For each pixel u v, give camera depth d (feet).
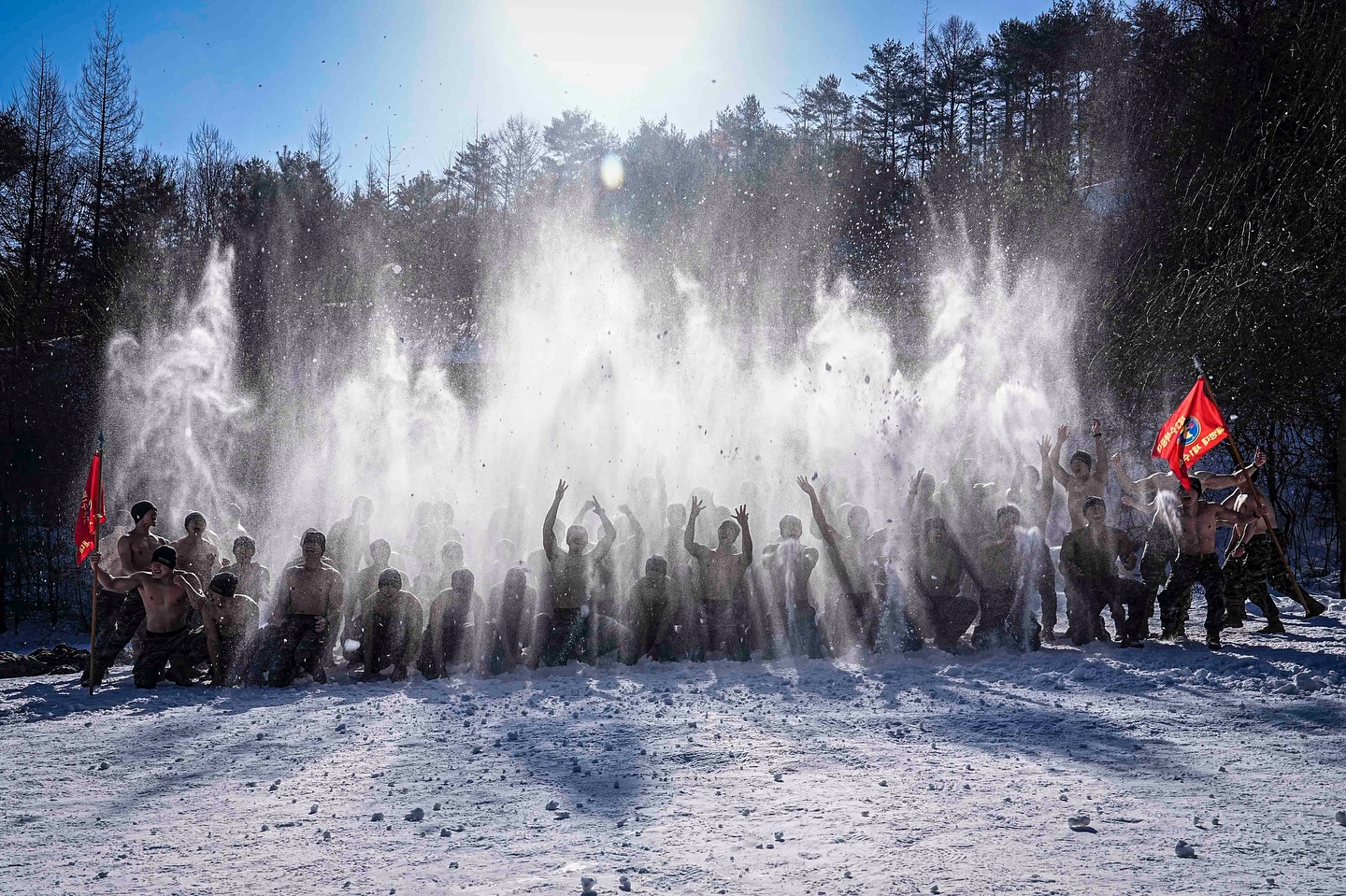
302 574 32.73
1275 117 73.05
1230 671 28.86
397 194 166.40
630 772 19.47
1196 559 32.94
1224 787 17.79
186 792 19.06
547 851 14.79
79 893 13.46
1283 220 66.39
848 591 34.14
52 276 123.75
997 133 213.66
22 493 94.22
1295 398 63.36
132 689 32.04
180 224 132.67
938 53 223.30
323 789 18.90
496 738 22.85
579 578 33.47
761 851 14.61
